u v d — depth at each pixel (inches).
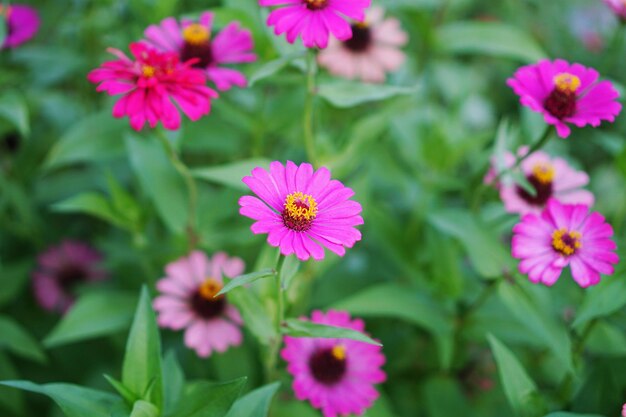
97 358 24.0
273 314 18.7
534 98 18.3
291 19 17.5
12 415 22.6
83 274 25.7
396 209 26.2
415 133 25.3
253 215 15.5
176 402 16.9
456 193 26.3
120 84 17.9
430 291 22.0
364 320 23.5
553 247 18.1
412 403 22.8
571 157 30.4
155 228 24.6
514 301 19.5
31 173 26.1
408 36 29.5
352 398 18.9
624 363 19.6
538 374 22.8
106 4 24.3
